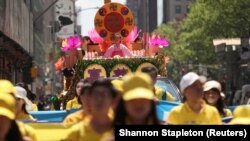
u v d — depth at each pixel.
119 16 34.94
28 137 12.59
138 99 11.14
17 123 12.35
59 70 37.84
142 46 34.50
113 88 12.04
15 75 71.81
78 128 11.85
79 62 31.47
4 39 47.44
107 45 34.78
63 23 95.06
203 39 110.12
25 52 66.00
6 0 57.47
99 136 11.73
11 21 62.22
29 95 26.00
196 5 107.38
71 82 31.72
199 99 13.64
